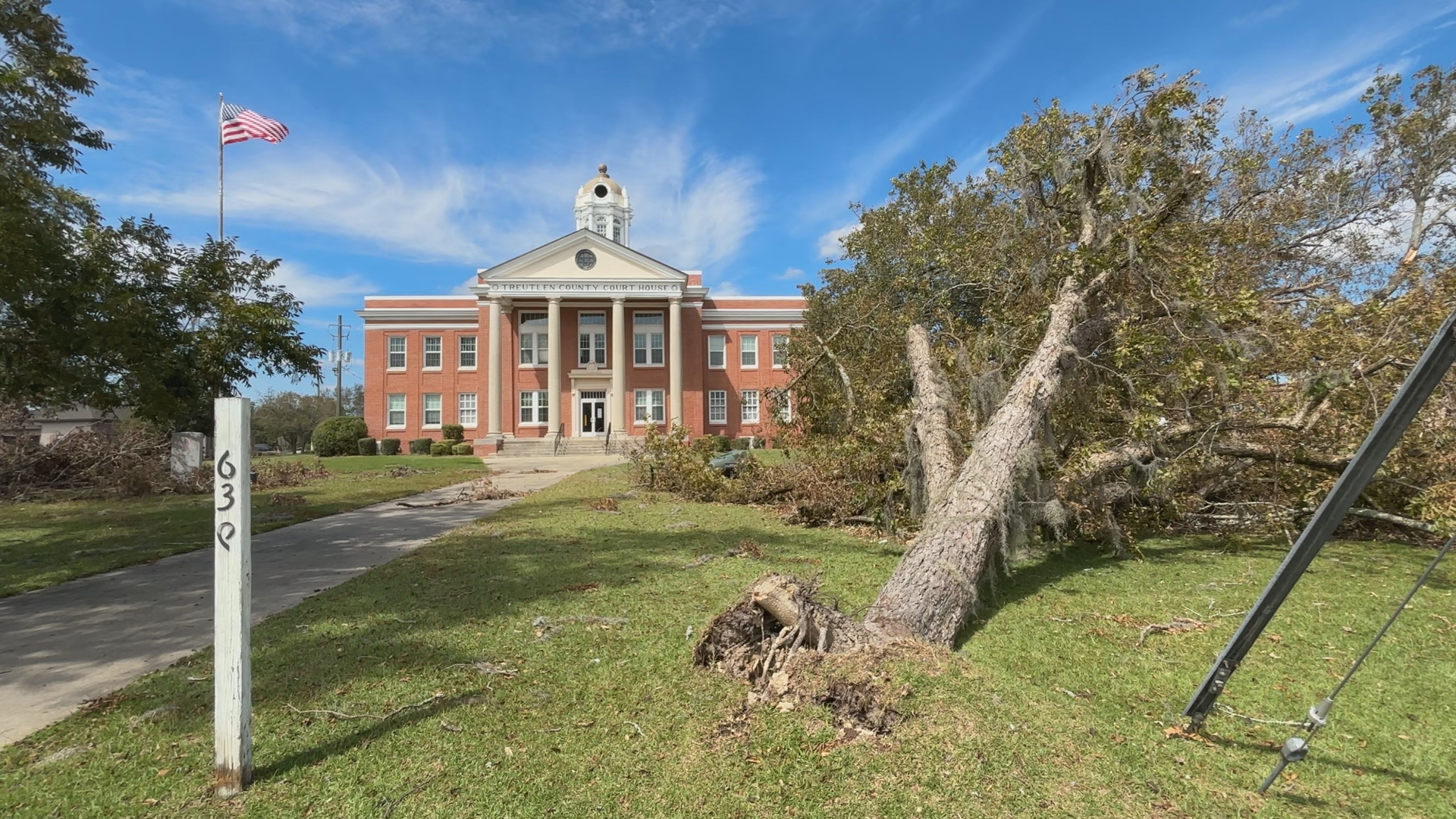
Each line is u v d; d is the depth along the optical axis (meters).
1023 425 6.48
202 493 16.52
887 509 8.23
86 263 7.31
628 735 3.34
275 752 3.21
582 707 3.65
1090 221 8.08
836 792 2.83
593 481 17.16
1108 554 7.73
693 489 13.34
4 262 6.02
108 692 4.02
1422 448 7.76
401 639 4.76
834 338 11.19
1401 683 4.07
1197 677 4.17
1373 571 6.70
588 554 7.72
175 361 8.17
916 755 3.02
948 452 7.03
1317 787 2.97
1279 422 7.68
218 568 2.93
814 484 10.18
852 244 18.06
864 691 3.47
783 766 3.01
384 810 2.76
